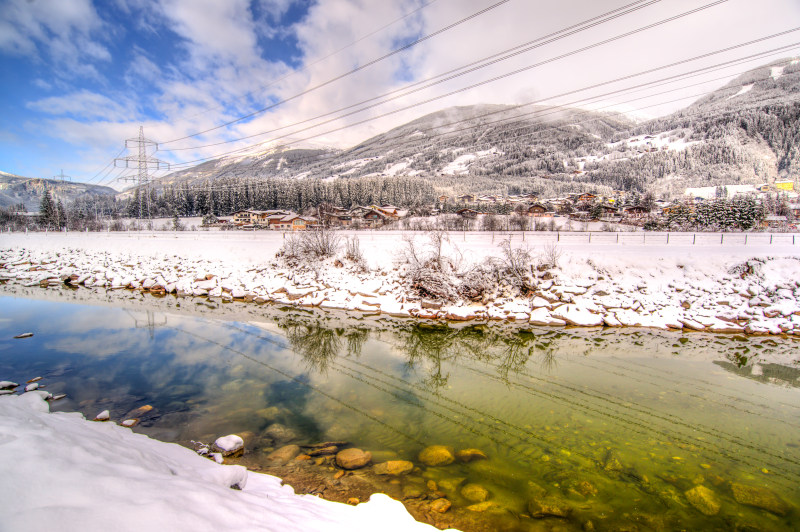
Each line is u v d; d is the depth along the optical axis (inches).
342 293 976.3
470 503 251.1
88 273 1317.7
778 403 437.1
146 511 136.3
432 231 1115.9
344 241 1246.9
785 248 960.3
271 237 1626.5
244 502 175.2
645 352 629.3
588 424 381.4
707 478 292.2
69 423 244.8
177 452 262.2
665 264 880.9
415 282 932.0
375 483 271.1
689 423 385.1
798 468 307.7
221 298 1055.6
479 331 755.4
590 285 864.9
